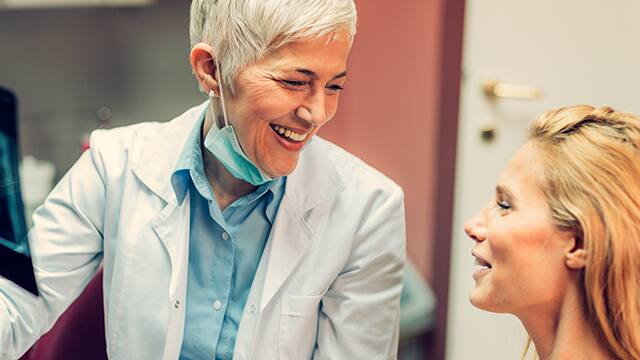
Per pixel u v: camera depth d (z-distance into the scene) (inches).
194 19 43.4
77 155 116.6
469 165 86.9
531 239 37.6
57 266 49.1
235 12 39.9
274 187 48.1
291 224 48.5
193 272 49.2
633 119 37.4
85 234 49.6
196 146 48.1
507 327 89.0
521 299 38.7
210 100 45.3
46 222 49.6
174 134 49.8
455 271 90.7
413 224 105.4
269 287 47.7
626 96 81.9
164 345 47.9
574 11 80.7
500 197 40.2
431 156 102.0
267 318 48.4
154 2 111.5
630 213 35.0
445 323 104.5
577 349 37.3
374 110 103.0
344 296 50.4
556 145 37.9
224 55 41.3
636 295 35.1
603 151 36.2
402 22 98.7
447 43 97.3
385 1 98.4
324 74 39.9
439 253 104.4
